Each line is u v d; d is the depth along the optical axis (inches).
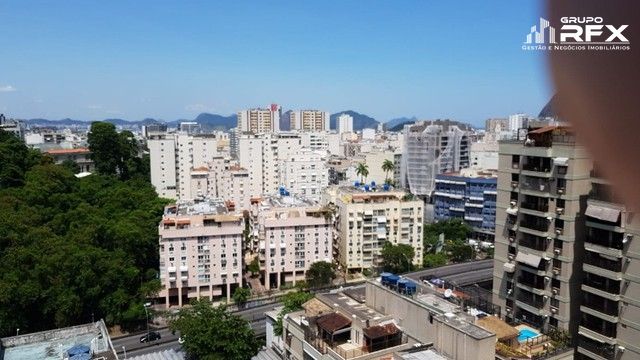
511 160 2524.6
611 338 2105.1
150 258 4662.9
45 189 4515.3
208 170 6934.1
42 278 3412.9
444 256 5526.6
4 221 3604.8
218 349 2719.0
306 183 7027.6
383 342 1860.2
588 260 2197.3
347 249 5093.5
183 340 2859.3
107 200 5162.4
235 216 4485.7
